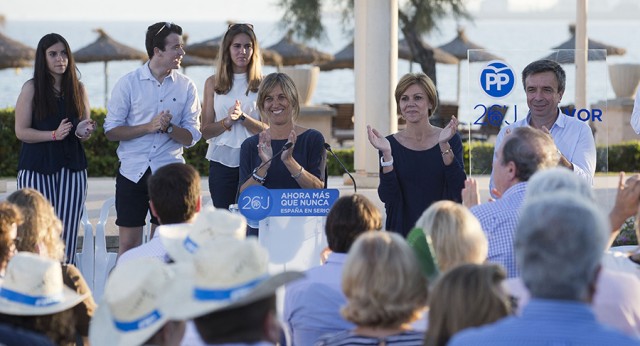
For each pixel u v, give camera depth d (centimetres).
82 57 3077
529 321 295
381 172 659
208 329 338
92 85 5978
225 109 796
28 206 493
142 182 773
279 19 2222
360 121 1255
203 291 346
